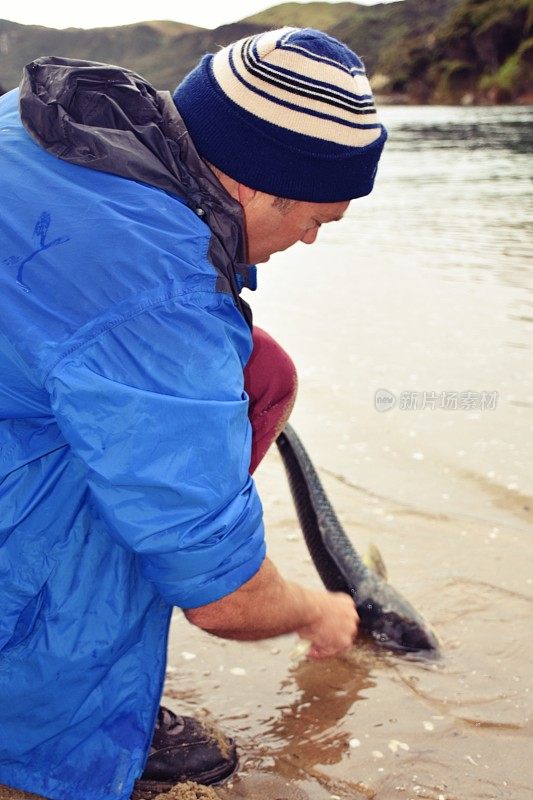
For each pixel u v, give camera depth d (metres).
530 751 2.24
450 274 7.88
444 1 126.69
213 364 1.63
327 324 6.18
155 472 1.57
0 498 1.66
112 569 1.74
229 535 1.67
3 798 1.83
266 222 1.81
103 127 1.70
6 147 1.71
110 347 1.57
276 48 1.69
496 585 3.03
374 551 2.95
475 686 2.51
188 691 2.46
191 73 1.81
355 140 1.72
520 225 10.94
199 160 1.71
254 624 1.86
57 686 1.74
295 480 2.97
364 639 2.73
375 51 117.94
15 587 1.68
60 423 1.57
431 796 2.07
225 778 2.11
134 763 1.81
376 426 4.39
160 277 1.60
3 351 1.60
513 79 86.38
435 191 14.98
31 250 1.61
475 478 3.83
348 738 2.28
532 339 5.72
